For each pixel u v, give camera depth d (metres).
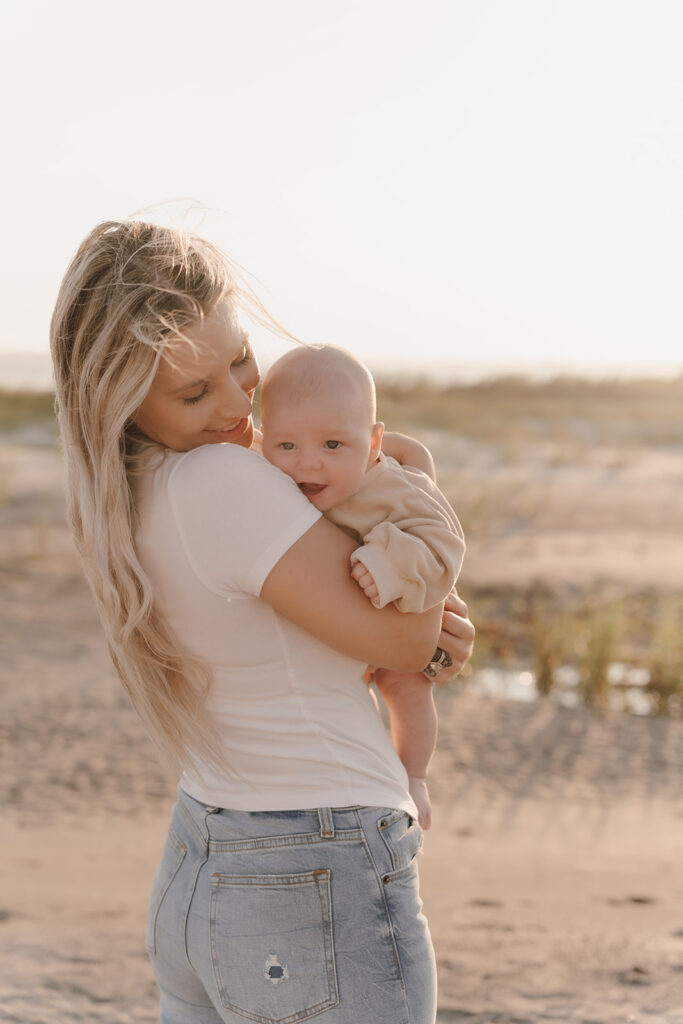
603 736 7.52
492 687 8.85
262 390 2.05
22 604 11.02
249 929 1.82
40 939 3.95
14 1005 3.36
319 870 1.82
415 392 38.62
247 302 1.97
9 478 19.03
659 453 25.12
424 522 1.94
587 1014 3.28
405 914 1.87
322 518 1.89
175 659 1.90
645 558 13.35
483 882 4.70
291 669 1.89
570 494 18.28
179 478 1.87
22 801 5.93
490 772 6.67
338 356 2.01
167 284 1.82
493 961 3.74
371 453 2.05
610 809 6.02
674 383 45.66
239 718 1.90
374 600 1.84
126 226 1.92
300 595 1.83
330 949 1.80
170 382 1.86
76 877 4.74
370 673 2.23
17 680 8.45
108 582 1.88
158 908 1.98
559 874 4.82
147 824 5.60
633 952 3.80
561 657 9.21
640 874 4.82
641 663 9.38
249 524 1.83
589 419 32.59
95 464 1.88
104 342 1.83
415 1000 1.85
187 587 1.87
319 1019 1.81
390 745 2.01
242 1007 1.84
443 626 2.18
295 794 1.86
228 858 1.87
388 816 1.89
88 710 7.73
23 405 29.64
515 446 24.64
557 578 12.28
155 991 3.50
